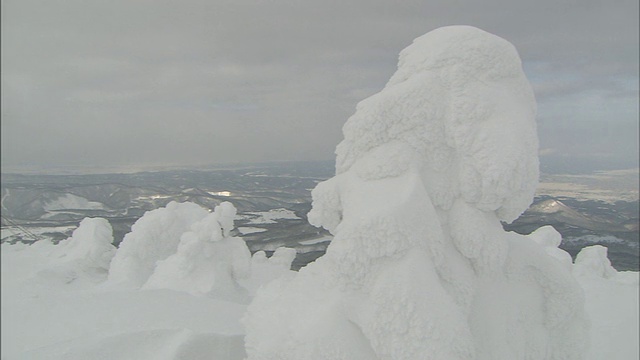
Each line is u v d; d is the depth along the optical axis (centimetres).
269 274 1021
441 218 353
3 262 455
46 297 552
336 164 393
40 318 498
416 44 395
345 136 385
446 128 350
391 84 389
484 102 343
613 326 656
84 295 585
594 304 751
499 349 343
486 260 348
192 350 441
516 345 353
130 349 448
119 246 1004
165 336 464
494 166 326
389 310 308
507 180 325
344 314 327
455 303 328
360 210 339
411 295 306
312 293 357
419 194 334
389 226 319
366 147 371
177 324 506
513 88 368
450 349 297
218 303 592
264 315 373
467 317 343
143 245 992
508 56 363
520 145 329
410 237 321
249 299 810
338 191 378
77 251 1040
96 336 464
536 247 392
